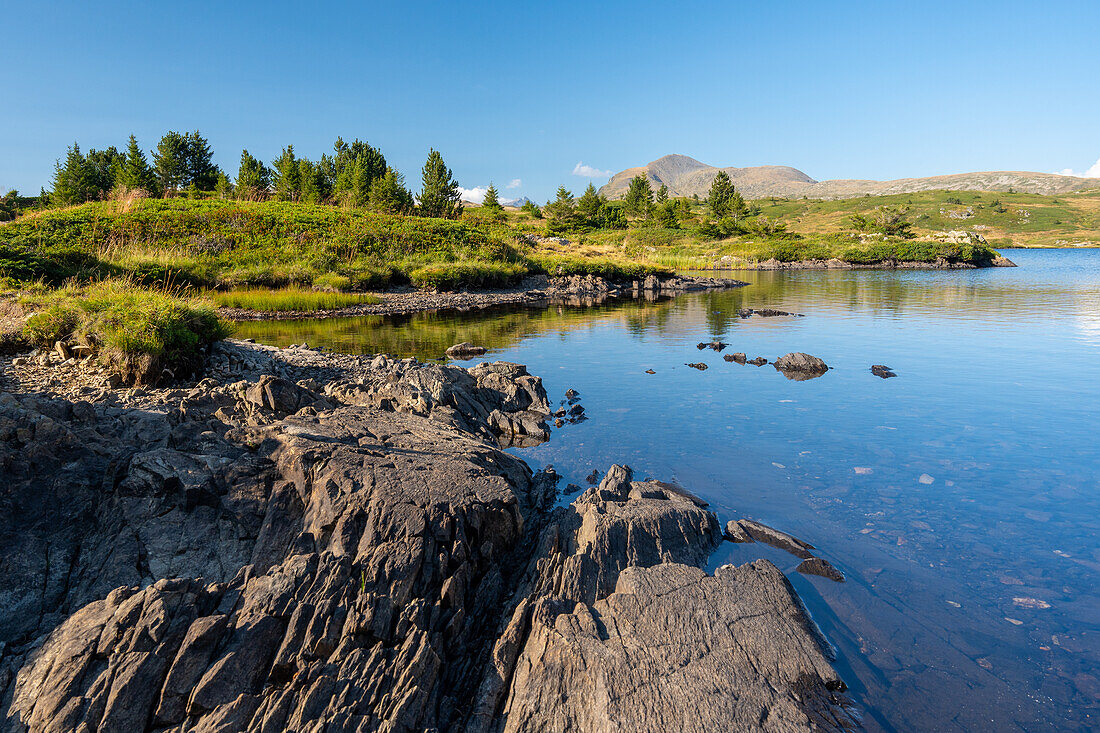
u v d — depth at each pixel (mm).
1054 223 137000
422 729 4105
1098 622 5566
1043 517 7613
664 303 35281
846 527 7453
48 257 23859
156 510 6039
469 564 5809
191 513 6137
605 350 19422
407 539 5648
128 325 10133
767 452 10055
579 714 4238
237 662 4309
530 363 17406
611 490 7879
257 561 5766
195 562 5707
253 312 27500
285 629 4656
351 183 73500
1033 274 54750
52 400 7332
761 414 12188
